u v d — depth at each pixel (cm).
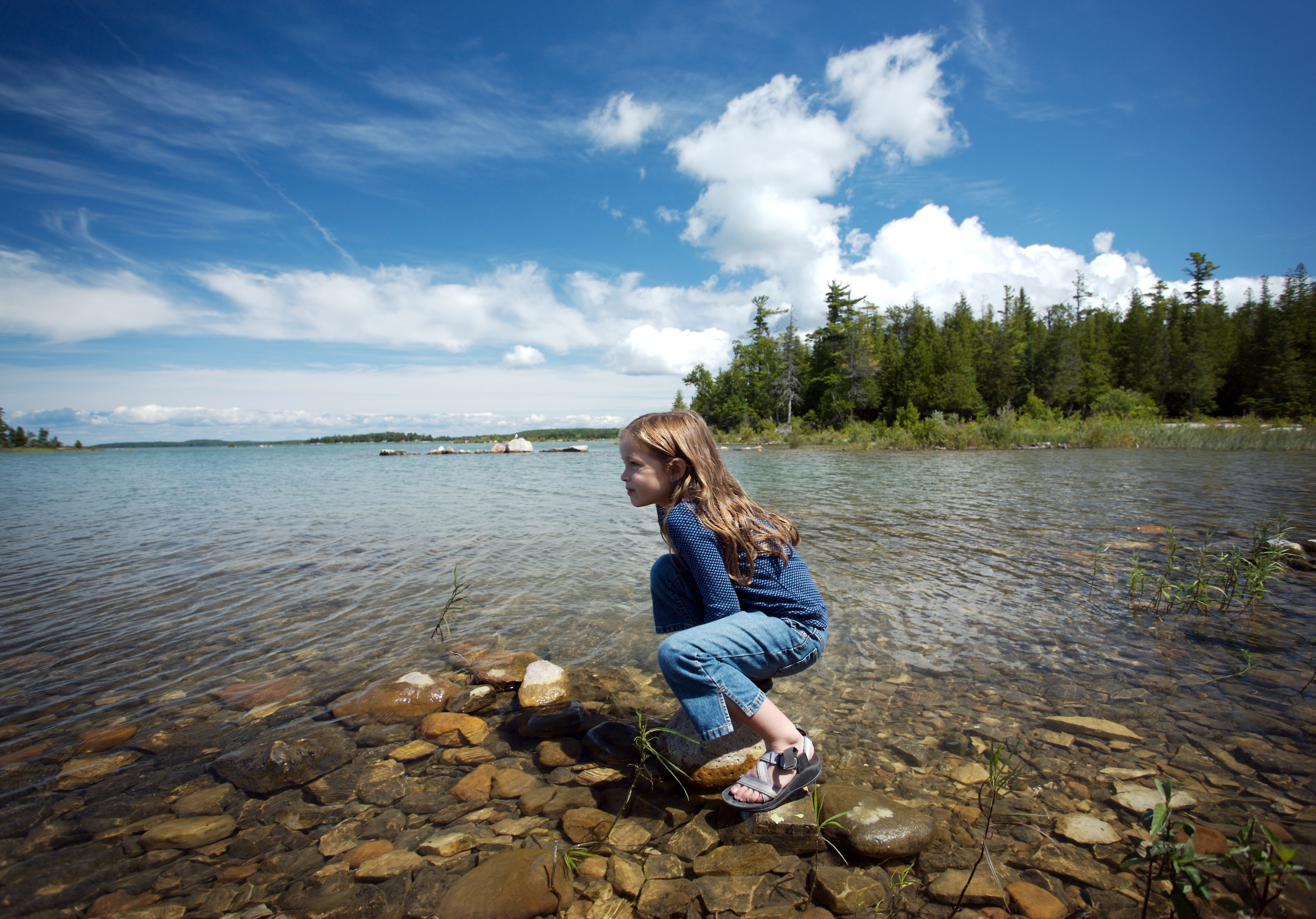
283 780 193
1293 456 1702
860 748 205
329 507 930
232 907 140
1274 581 409
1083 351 5106
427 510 879
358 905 141
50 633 341
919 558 491
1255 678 252
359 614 372
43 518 834
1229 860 120
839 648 300
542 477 1609
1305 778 177
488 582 443
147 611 381
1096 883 141
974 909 135
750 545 188
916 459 1920
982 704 236
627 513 809
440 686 254
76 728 229
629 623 349
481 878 145
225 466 2581
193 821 173
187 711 243
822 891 142
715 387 6706
